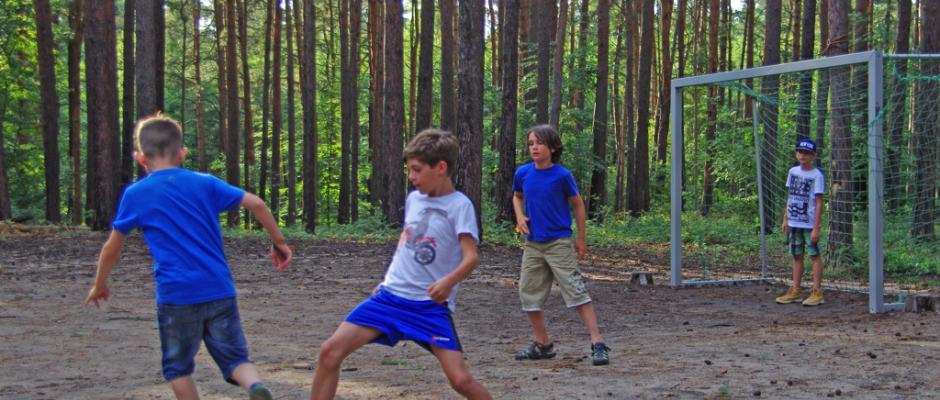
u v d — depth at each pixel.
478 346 7.13
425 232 3.86
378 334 3.84
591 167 27.91
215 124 45.56
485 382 5.52
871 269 8.88
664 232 22.70
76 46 28.16
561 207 6.27
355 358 6.48
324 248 16.03
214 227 3.95
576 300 6.17
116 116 22.88
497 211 20.81
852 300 9.92
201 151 36.34
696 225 19.22
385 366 6.15
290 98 32.03
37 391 5.30
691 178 31.86
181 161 4.07
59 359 6.34
